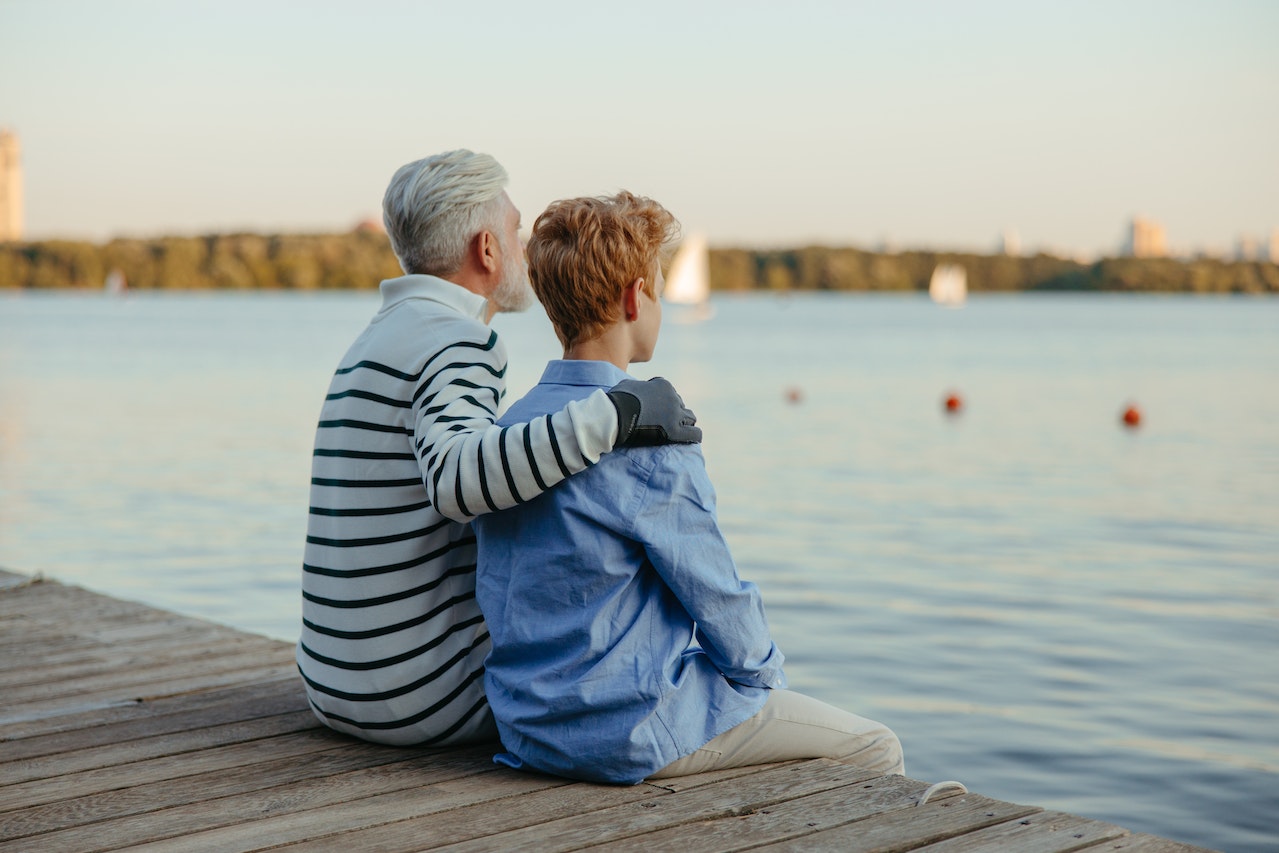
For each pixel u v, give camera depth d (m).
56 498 12.30
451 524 2.46
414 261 2.52
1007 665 6.43
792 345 52.12
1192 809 4.53
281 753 2.65
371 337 2.44
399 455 2.38
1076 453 17.06
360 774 2.48
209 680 3.37
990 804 2.24
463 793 2.34
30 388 27.25
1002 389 29.17
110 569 8.86
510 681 2.31
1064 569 9.06
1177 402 25.56
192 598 7.91
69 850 2.11
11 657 3.66
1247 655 6.63
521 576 2.26
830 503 12.50
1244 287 131.38
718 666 2.34
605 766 2.29
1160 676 6.23
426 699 2.47
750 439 18.86
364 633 2.43
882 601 7.98
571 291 2.27
